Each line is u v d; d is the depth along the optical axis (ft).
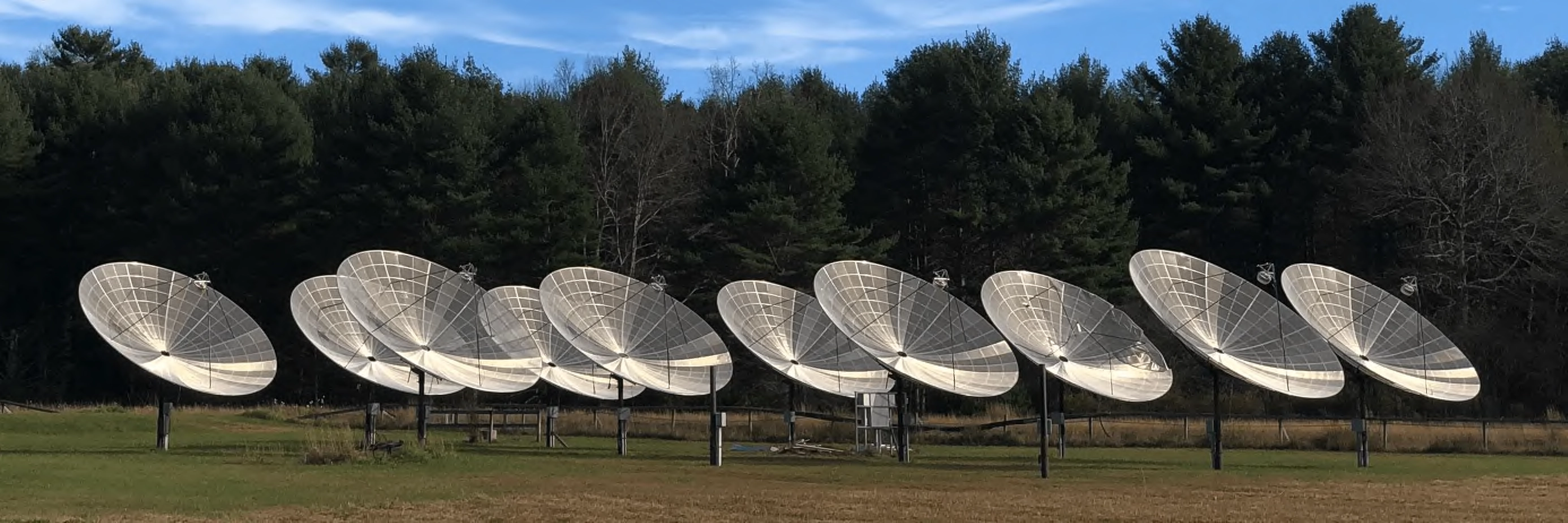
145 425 216.74
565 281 192.75
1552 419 218.79
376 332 180.34
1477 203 291.58
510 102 351.25
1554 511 116.47
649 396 312.09
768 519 108.58
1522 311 287.69
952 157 322.75
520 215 305.73
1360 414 165.78
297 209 325.42
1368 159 296.51
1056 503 119.96
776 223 296.92
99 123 348.18
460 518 107.86
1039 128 309.01
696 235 321.73
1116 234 306.14
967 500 121.70
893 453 182.50
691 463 163.43
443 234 299.99
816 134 313.32
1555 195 281.95
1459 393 166.20
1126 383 165.99
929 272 330.75
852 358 187.01
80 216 347.97
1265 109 336.90
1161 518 110.32
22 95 375.66
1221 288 169.78
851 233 308.40
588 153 371.97
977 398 285.02
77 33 471.21
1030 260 305.94
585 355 187.21
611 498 121.80
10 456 159.43
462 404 306.55
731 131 388.37
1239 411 274.77
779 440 214.69
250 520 105.91
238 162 328.08
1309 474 151.53
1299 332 166.91
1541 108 316.40
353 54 515.09
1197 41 343.05
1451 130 296.71
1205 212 319.68
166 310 180.34
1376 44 328.49
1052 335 167.22
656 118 389.80
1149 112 344.69
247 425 227.61
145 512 109.19
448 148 309.01
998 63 339.98
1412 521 109.50
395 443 168.76
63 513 107.76
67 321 346.13
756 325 181.78
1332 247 328.70
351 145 318.45
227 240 322.55
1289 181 323.78
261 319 330.75
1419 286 294.87
